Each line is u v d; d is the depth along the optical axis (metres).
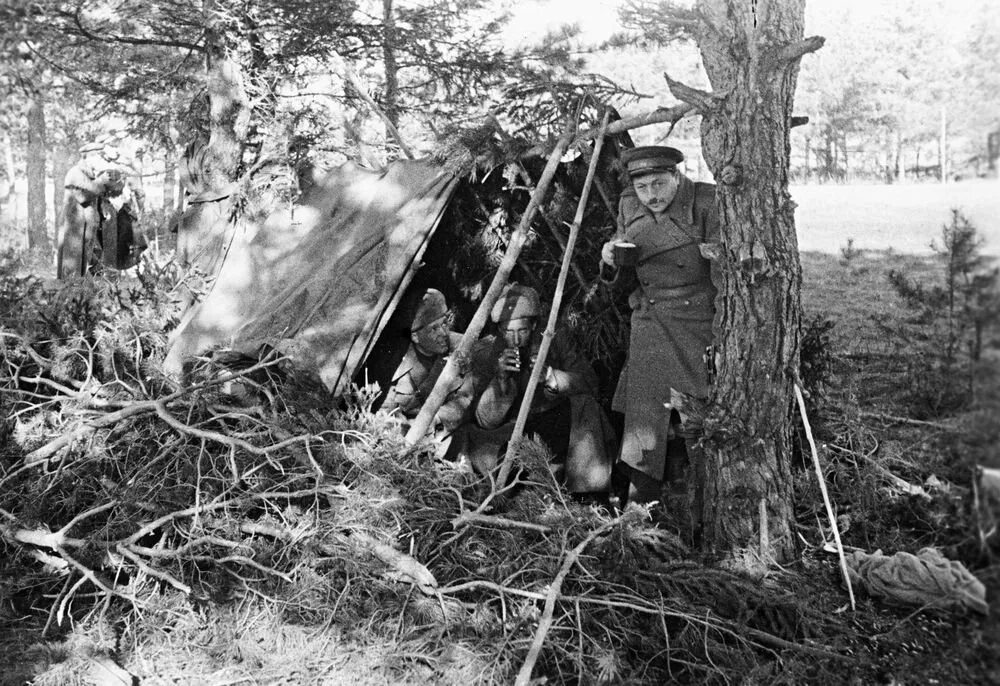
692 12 4.78
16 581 4.64
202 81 8.52
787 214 4.48
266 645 4.17
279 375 5.46
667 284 5.16
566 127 5.46
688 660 4.00
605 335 6.00
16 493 4.95
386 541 4.43
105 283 6.01
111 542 4.55
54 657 4.18
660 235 5.14
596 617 4.19
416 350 5.80
